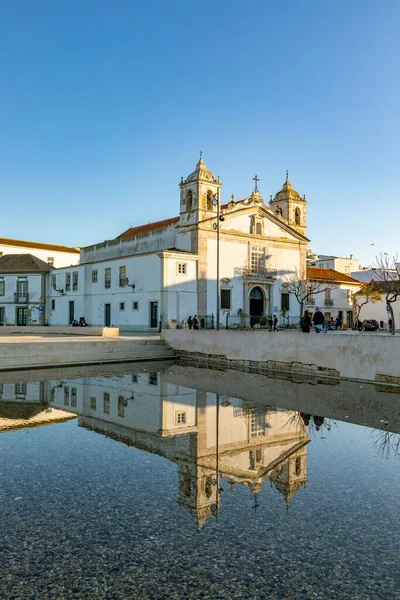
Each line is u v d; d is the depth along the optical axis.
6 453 8.54
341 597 4.32
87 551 5.09
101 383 17.09
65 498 6.50
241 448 8.95
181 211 41.59
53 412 12.05
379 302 52.50
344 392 15.28
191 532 5.55
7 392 15.03
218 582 4.54
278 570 4.77
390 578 4.64
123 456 8.39
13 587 4.44
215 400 13.80
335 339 18.38
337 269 74.50
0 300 56.41
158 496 6.59
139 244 45.34
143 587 4.46
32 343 22.02
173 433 10.00
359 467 7.97
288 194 48.47
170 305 38.12
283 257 46.41
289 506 6.33
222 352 23.62
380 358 16.73
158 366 22.98
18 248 63.34
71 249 69.94
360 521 5.89
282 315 45.62
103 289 45.56
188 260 39.34
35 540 5.32
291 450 8.88
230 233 42.03
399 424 11.02
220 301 41.12
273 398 14.20
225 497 6.60
